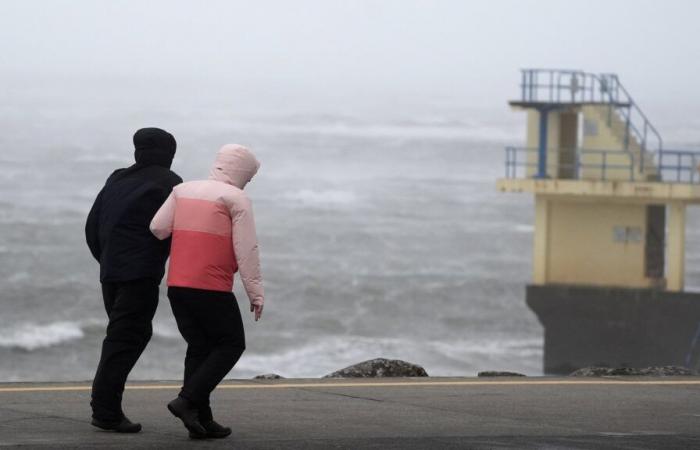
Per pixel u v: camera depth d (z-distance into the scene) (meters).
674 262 74.56
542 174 76.94
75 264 140.00
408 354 102.31
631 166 74.69
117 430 15.66
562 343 76.81
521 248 176.75
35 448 14.42
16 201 197.25
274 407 18.44
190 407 15.13
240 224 14.95
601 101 77.06
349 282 138.12
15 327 104.88
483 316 121.38
